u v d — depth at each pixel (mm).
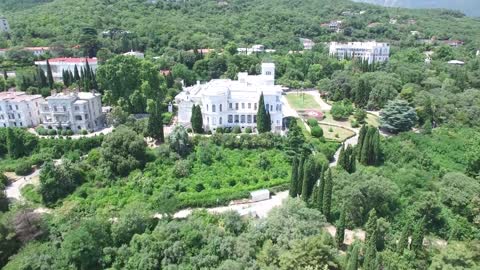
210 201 82750
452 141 108375
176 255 64250
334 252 62938
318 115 130375
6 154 103188
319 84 165125
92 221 69812
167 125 120062
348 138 113938
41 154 99250
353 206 76438
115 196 84188
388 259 62375
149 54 193125
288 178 91500
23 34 199750
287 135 102688
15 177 94500
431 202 76562
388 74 159375
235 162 95562
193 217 73938
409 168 95750
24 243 69312
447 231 76125
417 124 125688
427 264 66312
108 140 93562
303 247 60062
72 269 63781
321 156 95688
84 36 185750
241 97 112375
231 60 182000
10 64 158750
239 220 71438
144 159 95188
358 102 143000
